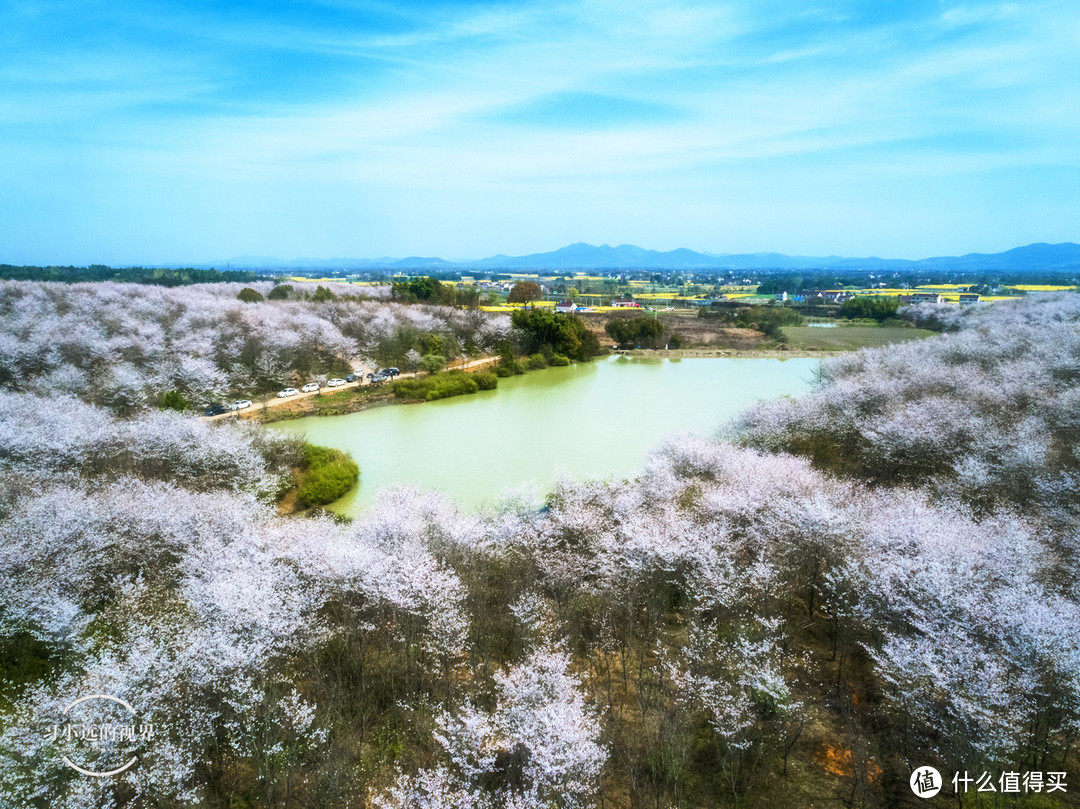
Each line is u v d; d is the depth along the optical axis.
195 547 23.39
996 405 37.78
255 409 58.47
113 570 22.47
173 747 13.95
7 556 20.41
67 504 24.48
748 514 24.81
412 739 16.94
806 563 22.78
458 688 18.61
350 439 52.00
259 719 15.87
